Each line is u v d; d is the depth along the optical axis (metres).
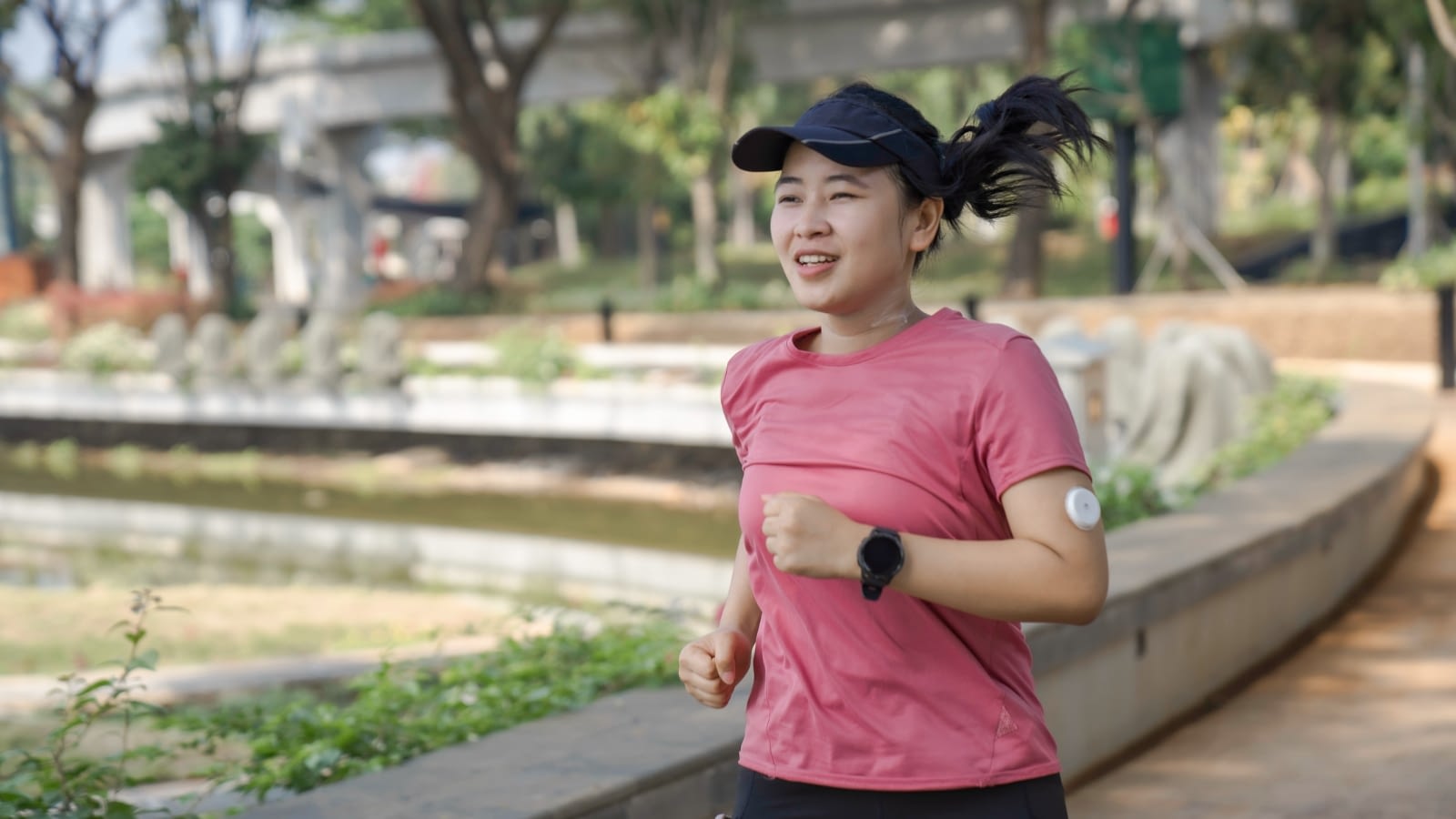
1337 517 6.73
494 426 18.20
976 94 47.25
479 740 3.64
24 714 6.97
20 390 22.89
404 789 3.25
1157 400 10.52
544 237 67.25
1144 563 5.21
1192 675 5.28
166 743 6.11
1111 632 4.60
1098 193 49.47
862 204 1.82
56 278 36.38
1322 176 30.47
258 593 11.41
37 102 35.59
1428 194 30.27
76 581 12.63
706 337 24.48
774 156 1.88
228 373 21.08
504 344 18.41
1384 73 30.25
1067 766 4.44
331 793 3.25
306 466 20.39
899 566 1.67
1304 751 4.70
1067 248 40.31
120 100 46.78
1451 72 25.88
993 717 1.82
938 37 31.66
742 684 4.12
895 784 1.81
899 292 1.91
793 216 1.85
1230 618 5.60
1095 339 9.19
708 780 3.47
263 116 40.16
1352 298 19.61
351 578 12.76
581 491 17.39
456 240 79.31
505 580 12.40
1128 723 4.82
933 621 1.80
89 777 3.78
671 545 13.82
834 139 1.78
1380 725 4.90
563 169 48.16
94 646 9.29
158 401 21.52
